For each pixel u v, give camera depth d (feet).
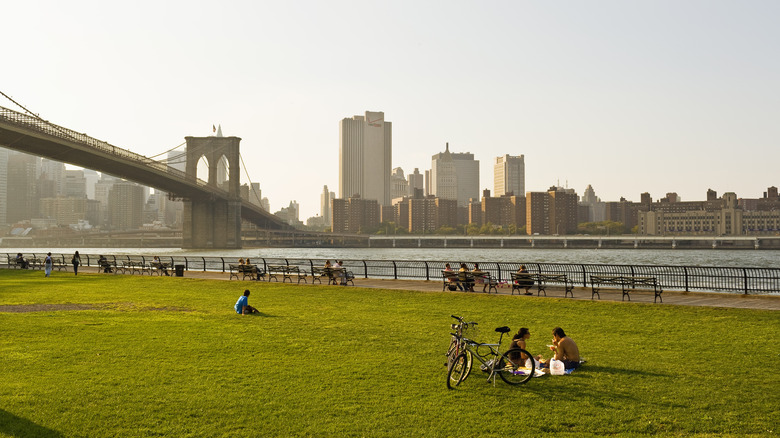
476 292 93.40
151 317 69.00
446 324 63.93
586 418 33.35
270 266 121.08
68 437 30.73
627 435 30.96
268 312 73.87
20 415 33.73
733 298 82.12
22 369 43.60
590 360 46.83
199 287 107.14
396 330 59.98
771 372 42.68
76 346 51.60
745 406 35.22
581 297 84.74
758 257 593.01
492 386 39.52
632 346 52.08
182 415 33.86
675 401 36.14
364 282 113.09
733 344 52.31
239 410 34.68
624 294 87.35
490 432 31.48
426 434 31.12
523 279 89.15
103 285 111.75
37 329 60.03
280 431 31.58
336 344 52.80
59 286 110.22
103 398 36.83
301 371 43.16
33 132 320.50
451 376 40.55
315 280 119.44
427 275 114.01
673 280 98.37
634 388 38.93
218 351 49.80
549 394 37.78
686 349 50.62
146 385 39.60
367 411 34.55
